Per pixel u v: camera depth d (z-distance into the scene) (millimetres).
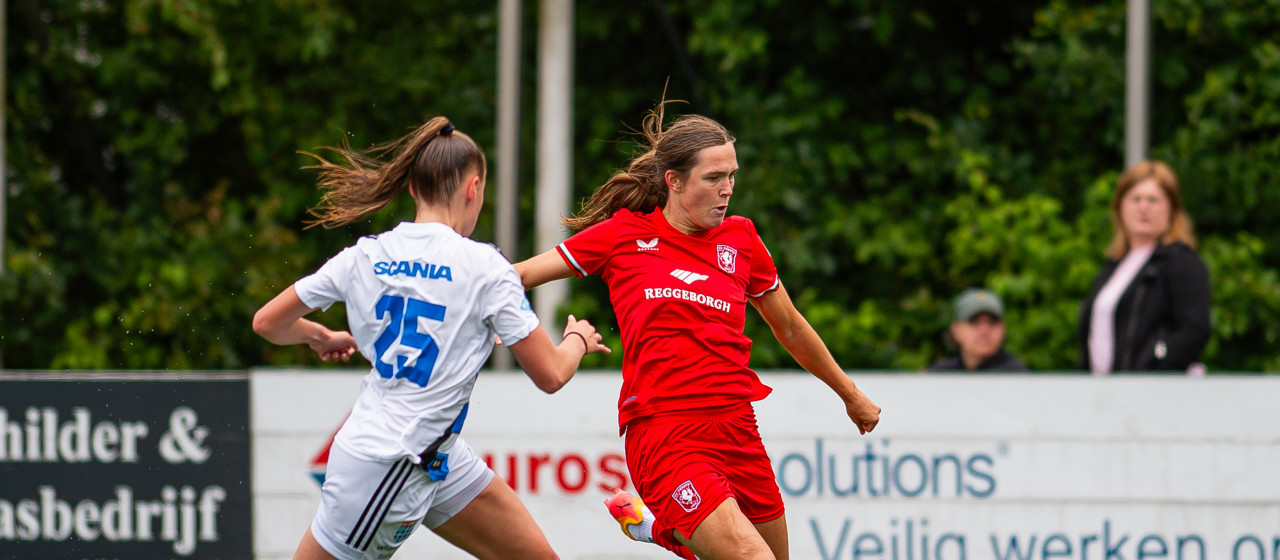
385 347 12250
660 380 12766
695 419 12734
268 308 12492
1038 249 31016
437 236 12312
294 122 36312
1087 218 31625
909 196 35812
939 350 34562
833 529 18094
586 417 18359
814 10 35688
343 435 12414
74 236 36344
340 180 13133
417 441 12234
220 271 33969
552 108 27984
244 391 18609
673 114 36625
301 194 35750
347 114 36344
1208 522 17656
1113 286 19906
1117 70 33719
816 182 35062
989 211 32938
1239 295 31156
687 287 12750
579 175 36688
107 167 38375
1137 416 17766
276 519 18562
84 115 36844
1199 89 34562
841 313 33938
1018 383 17953
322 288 12391
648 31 37219
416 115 36594
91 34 36406
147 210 36531
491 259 12289
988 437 17969
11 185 36031
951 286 35312
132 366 34094
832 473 18109
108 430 18656
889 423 18078
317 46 34000
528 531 13602
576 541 18312
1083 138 36031
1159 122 35156
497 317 12203
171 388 18656
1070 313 30203
